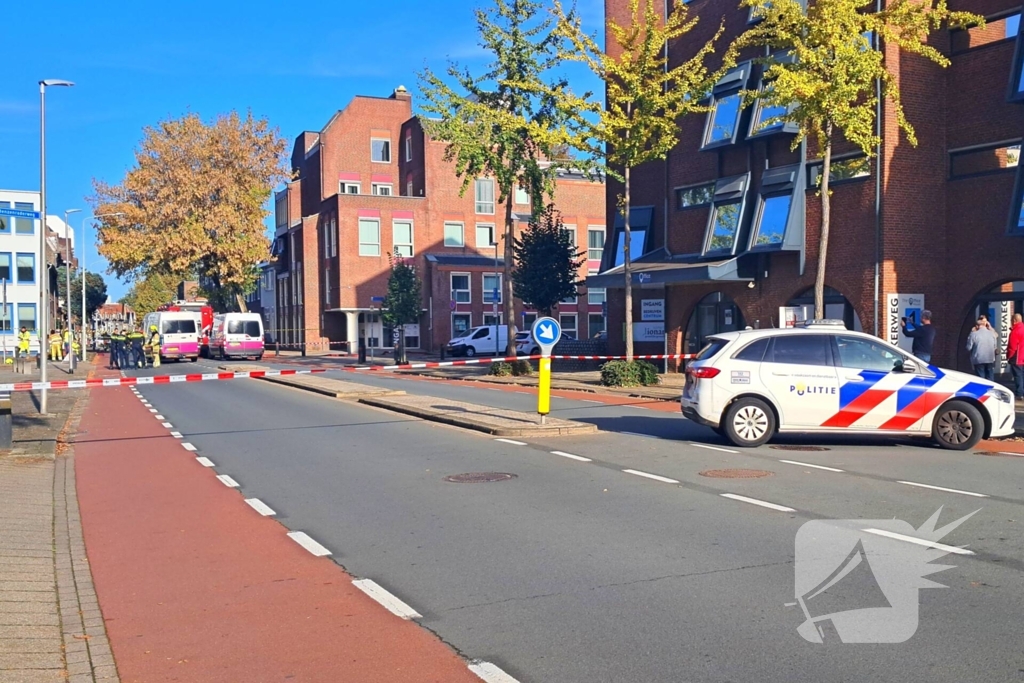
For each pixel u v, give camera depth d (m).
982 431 12.63
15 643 5.52
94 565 7.47
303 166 72.69
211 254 59.28
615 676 4.90
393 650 5.39
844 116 18.06
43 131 21.98
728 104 27.33
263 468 12.23
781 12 18.69
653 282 27.02
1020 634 5.39
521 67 28.80
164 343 51.47
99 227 58.03
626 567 6.96
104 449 14.57
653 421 16.59
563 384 26.23
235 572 7.18
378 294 61.19
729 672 4.91
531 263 37.22
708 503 9.15
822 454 12.35
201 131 59.16
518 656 5.23
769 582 6.50
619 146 23.06
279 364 46.06
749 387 12.94
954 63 23.17
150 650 5.48
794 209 24.77
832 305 24.59
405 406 18.64
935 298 23.38
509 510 9.06
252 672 5.10
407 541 8.00
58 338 51.97
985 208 22.47
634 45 23.23
